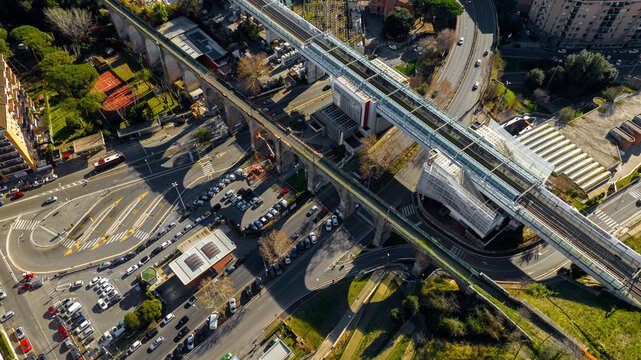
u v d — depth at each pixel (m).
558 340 130.62
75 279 162.25
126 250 170.25
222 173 195.38
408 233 149.25
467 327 137.38
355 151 198.38
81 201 185.12
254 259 167.12
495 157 162.62
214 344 146.38
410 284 156.12
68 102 199.12
